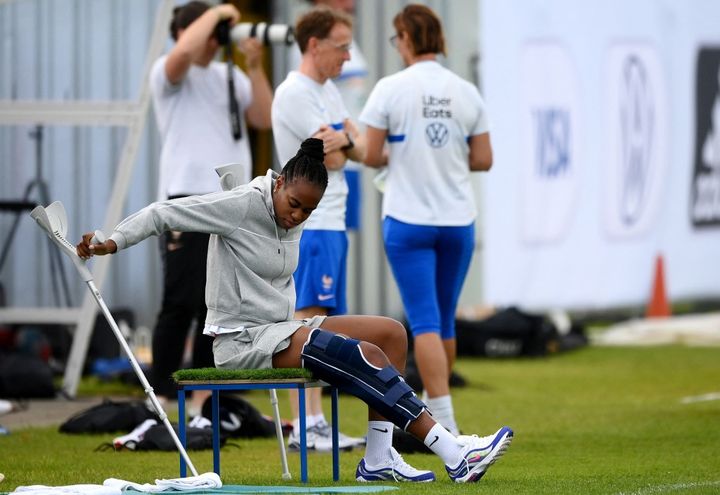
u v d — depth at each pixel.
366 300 47.22
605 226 55.12
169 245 29.17
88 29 38.25
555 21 52.66
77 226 38.78
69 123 35.62
